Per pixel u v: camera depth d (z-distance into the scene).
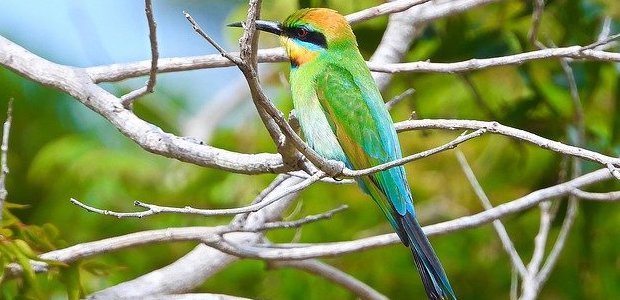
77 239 14.25
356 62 9.99
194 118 16.92
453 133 14.23
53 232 9.66
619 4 12.98
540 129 13.38
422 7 12.13
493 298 14.25
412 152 14.26
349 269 13.98
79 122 16.19
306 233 13.89
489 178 14.28
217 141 14.62
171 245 13.84
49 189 15.44
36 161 15.02
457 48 12.85
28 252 9.07
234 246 10.01
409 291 14.16
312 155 7.59
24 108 16.02
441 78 14.60
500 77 14.52
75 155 14.88
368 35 12.85
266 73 16.16
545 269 10.98
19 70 9.49
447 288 9.02
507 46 12.97
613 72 13.75
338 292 13.77
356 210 13.98
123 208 14.26
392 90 14.42
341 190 13.98
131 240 9.66
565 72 12.53
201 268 10.76
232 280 13.79
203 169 14.30
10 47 9.58
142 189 14.47
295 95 9.95
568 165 13.82
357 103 9.77
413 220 9.40
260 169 8.28
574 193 10.52
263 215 10.72
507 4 13.16
